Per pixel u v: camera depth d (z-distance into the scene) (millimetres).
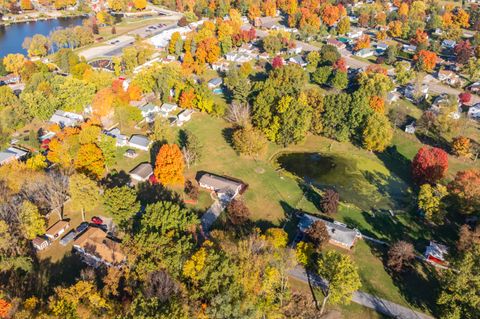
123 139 140875
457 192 105688
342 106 143000
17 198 106688
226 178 125500
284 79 173875
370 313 83000
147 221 91375
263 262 82312
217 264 78938
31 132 134625
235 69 189750
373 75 187000
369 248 100000
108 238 98062
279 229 96438
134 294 80250
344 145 146000
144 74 173625
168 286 77875
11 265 88188
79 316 74312
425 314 83062
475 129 155500
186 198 115750
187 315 71250
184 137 147625
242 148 134500
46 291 86312
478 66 199375
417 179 121875
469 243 90125
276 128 141125
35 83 169375
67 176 117125
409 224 108875
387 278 91188
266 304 79500
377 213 113125
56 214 108750
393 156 139875
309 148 144375
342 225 105312
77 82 161625
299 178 128125
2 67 197750
